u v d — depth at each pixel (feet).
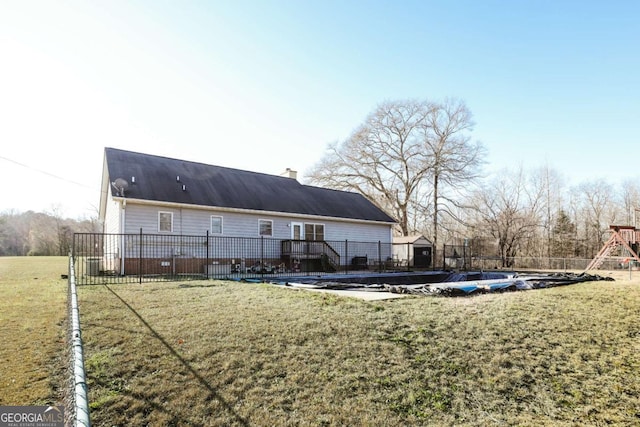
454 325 19.12
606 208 132.67
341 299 24.21
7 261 69.00
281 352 15.11
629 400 13.57
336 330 17.70
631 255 71.72
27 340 15.07
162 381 12.24
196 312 20.35
